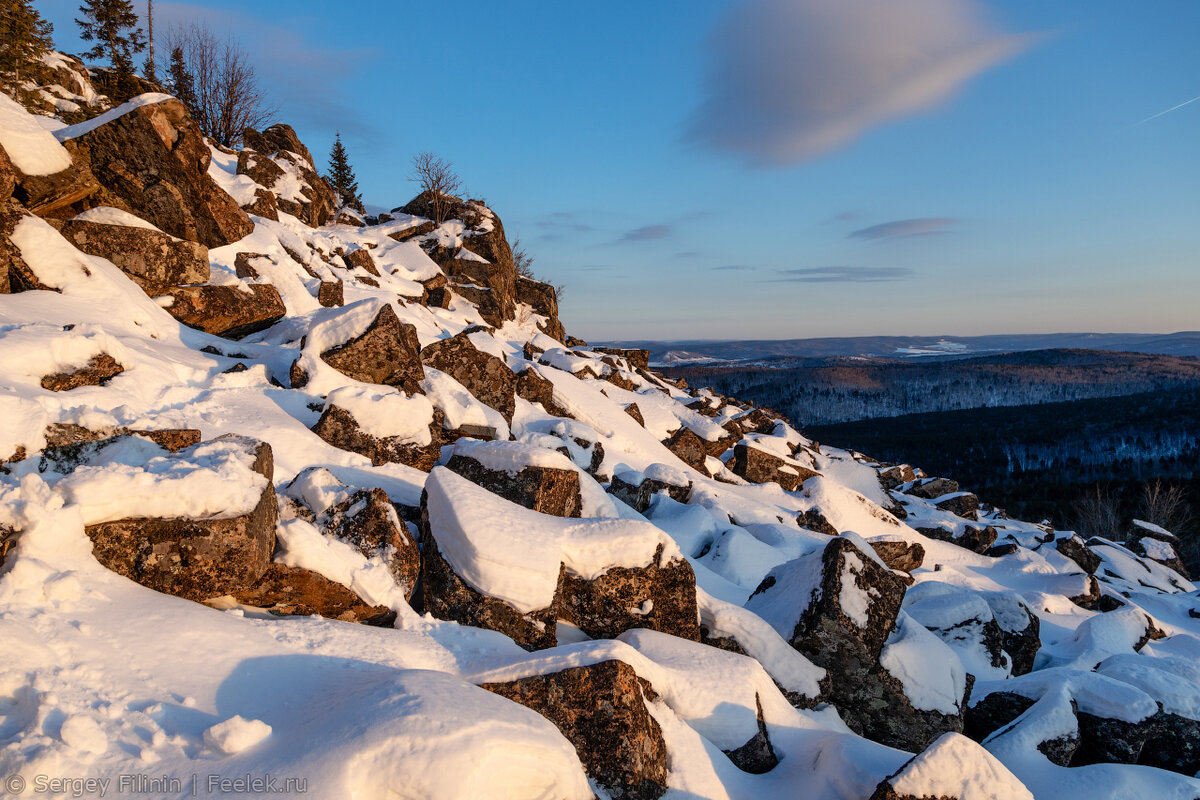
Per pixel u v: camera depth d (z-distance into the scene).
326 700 4.75
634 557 7.62
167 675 4.56
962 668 8.74
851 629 8.04
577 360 25.83
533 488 8.93
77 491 5.33
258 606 6.16
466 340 15.52
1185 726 8.23
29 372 7.77
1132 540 28.09
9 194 10.50
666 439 23.06
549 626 6.93
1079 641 12.81
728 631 8.02
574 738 5.50
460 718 4.33
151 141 14.02
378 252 35.34
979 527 21.56
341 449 10.26
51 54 30.83
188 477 5.74
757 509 16.34
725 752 6.39
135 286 12.42
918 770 5.21
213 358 11.79
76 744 3.72
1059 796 7.00
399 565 7.00
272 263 18.28
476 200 43.69
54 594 4.74
